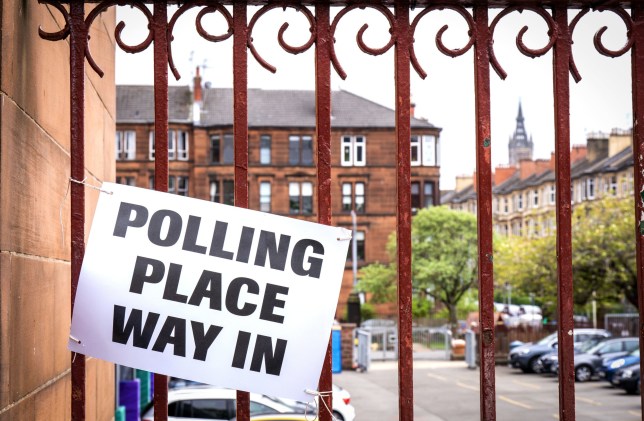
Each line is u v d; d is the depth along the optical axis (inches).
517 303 2822.3
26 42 147.0
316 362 141.1
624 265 1512.1
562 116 151.7
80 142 144.2
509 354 1494.8
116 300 139.6
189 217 142.2
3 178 128.6
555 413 888.3
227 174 2635.3
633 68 154.3
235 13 147.1
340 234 143.3
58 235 177.2
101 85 261.1
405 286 147.1
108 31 278.4
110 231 140.8
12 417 133.9
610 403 987.3
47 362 165.0
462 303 2549.2
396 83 149.4
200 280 140.9
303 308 141.8
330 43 147.5
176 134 2647.6
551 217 1991.9
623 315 1855.3
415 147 2760.8
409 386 145.6
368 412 892.6
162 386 142.2
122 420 402.6
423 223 2332.7
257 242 142.4
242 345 140.3
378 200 2691.9
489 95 150.1
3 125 129.0
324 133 146.8
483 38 150.5
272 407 521.7
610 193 1633.9
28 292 146.9
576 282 1549.0
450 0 149.3
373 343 1961.1
